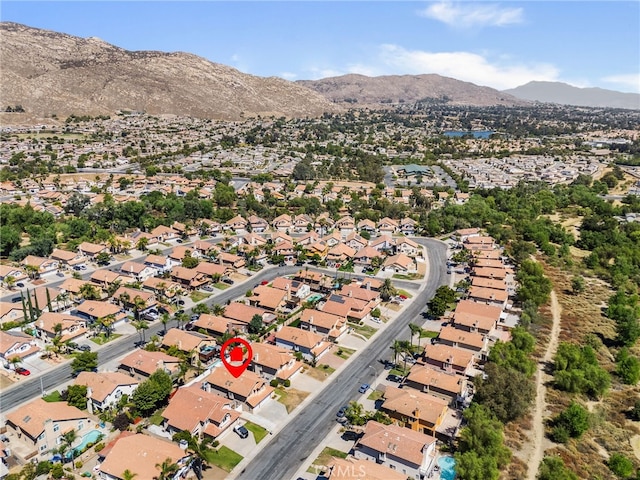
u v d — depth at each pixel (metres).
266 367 103.94
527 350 114.44
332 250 183.38
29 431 80.38
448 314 139.00
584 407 97.31
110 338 121.00
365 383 103.38
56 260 171.75
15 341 109.31
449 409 93.56
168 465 72.25
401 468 76.69
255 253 177.88
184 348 110.12
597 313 142.62
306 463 79.19
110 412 90.31
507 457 78.38
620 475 78.75
